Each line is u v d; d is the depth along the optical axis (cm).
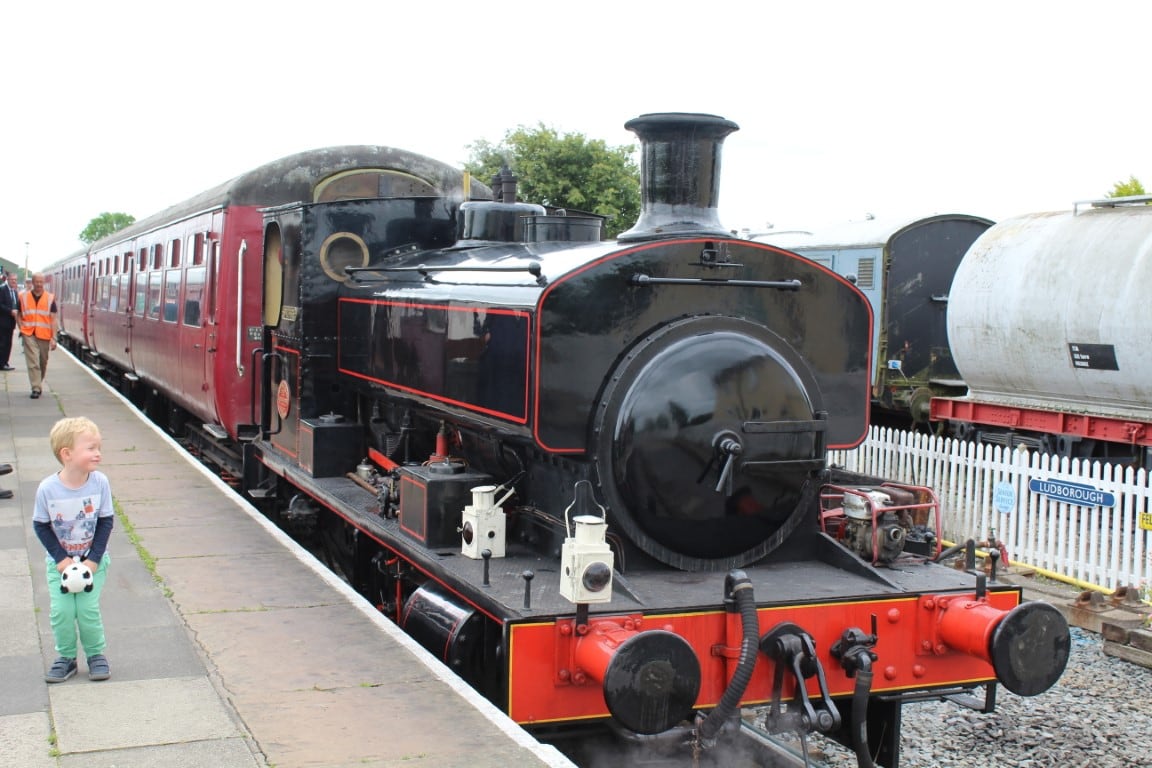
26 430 1300
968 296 1366
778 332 544
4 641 532
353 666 501
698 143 545
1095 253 1200
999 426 1388
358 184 918
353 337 748
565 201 2712
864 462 1247
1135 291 1145
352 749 409
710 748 464
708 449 496
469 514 537
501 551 535
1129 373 1161
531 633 441
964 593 500
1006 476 1034
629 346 504
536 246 640
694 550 511
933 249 1666
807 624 477
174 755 401
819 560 546
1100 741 596
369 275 756
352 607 596
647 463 490
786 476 515
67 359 2594
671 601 463
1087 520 979
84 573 461
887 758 536
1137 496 889
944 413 1461
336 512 685
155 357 1437
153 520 816
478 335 545
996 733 608
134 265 1677
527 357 493
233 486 1096
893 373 1645
